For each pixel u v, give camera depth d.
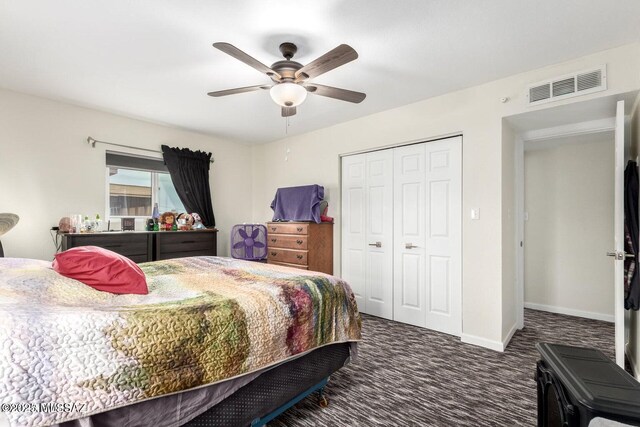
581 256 3.79
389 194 3.60
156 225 3.70
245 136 4.61
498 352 2.66
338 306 1.89
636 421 0.95
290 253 3.93
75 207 3.36
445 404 1.89
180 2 1.71
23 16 1.82
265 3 1.72
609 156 3.64
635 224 2.34
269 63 2.40
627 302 2.32
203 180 4.39
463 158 2.94
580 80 2.33
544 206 4.07
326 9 1.77
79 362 0.98
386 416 1.78
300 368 1.68
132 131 3.79
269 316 1.49
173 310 1.25
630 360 2.48
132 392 1.05
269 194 4.94
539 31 2.00
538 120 2.82
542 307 4.06
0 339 0.90
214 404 1.28
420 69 2.53
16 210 3.01
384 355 2.60
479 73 2.60
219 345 1.28
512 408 1.85
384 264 3.65
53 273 1.52
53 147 3.21
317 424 1.71
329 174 4.11
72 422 0.98
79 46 2.16
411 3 1.72
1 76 2.64
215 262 2.48
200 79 2.69
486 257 2.78
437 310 3.21
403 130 3.36
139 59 2.35
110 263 1.49
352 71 2.56
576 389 1.08
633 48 2.15
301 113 3.58
